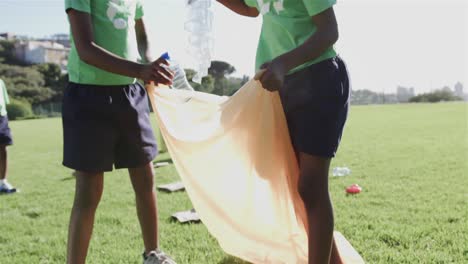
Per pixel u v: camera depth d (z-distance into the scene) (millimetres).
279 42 2379
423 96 46156
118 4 2627
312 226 2303
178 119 2861
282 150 2516
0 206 4945
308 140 2287
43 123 25266
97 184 2572
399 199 4465
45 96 45062
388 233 3301
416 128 12930
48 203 5012
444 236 3219
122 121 2623
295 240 2775
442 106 27734
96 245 3324
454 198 4445
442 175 5703
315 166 2303
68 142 2533
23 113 36250
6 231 3889
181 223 3828
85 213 2531
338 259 2596
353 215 3869
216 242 3311
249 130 2582
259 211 2787
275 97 2436
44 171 7586
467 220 3629
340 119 2311
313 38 2148
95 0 2553
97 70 2547
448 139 9836
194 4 2764
